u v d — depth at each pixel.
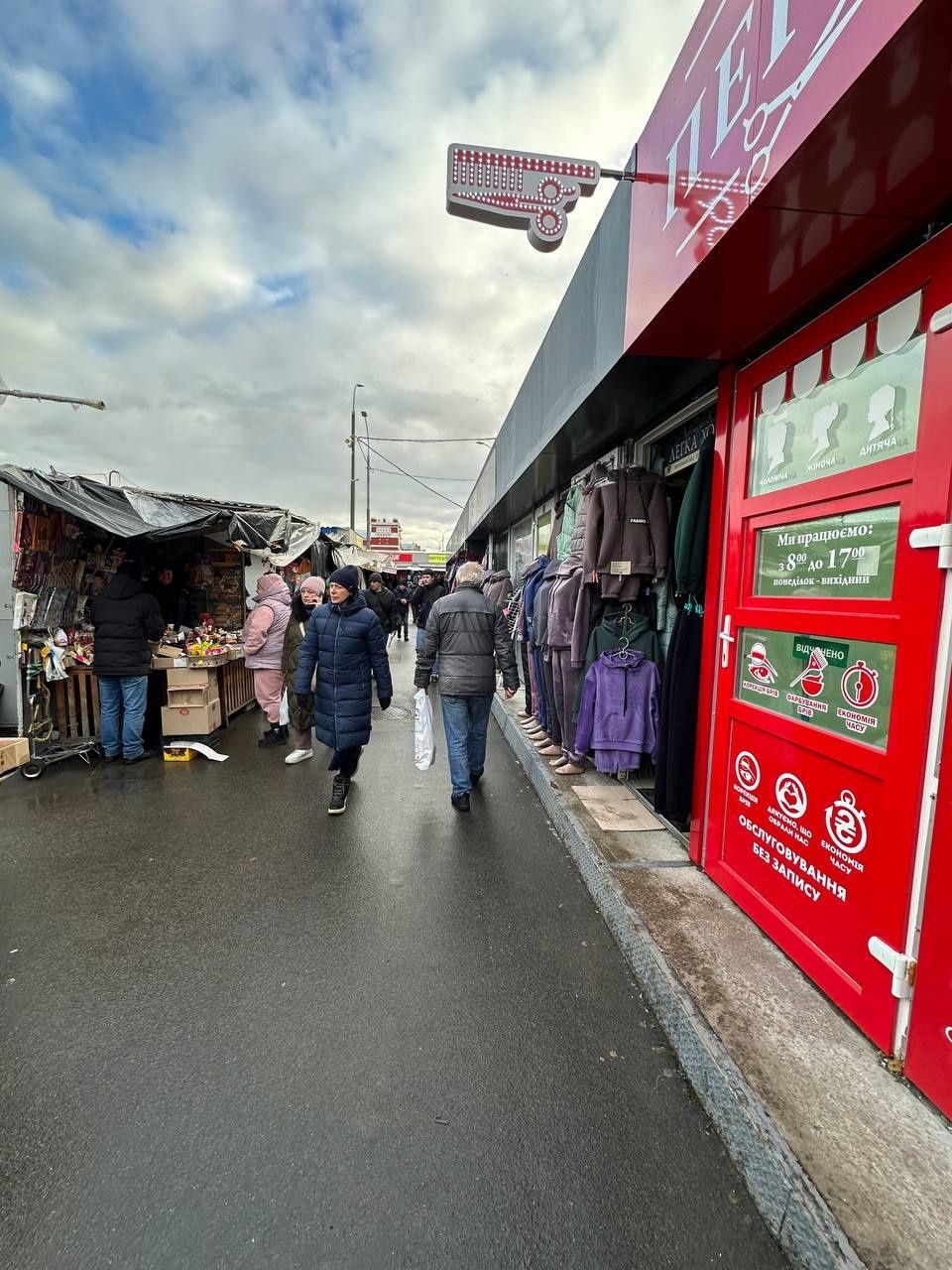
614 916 2.78
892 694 1.84
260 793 4.71
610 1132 1.76
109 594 5.31
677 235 2.21
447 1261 1.40
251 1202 1.54
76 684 5.93
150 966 2.52
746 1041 1.92
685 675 3.40
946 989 1.62
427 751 4.58
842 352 2.09
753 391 2.65
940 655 1.66
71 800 4.54
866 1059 1.85
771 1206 1.50
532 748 5.33
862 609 1.97
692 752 3.46
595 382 3.44
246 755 5.81
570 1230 1.47
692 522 3.22
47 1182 1.58
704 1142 1.73
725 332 2.54
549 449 5.10
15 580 5.16
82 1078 1.94
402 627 19.56
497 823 4.12
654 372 3.16
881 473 1.89
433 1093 1.88
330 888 3.19
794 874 2.32
